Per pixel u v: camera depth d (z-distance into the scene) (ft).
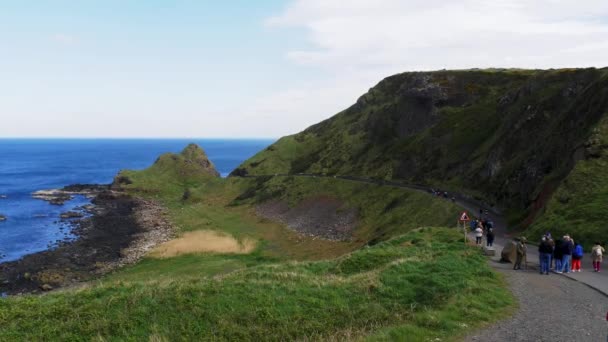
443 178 286.25
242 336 53.93
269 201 356.79
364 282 71.82
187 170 510.17
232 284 68.13
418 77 427.33
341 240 236.63
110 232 275.18
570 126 184.34
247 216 328.70
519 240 90.27
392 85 499.10
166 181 475.31
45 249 235.20
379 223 244.42
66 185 531.09
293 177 395.34
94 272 189.67
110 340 51.55
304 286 70.13
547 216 130.00
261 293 64.64
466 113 340.80
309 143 502.38
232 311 58.75
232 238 241.35
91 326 53.83
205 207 370.73
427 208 228.84
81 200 411.95
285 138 531.09
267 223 298.76
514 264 85.71
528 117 236.43
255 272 81.25
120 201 399.85
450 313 53.42
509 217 181.98
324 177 375.25
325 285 70.69
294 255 212.23
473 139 297.94
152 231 275.18
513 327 49.80
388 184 305.94
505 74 385.29
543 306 58.29
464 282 67.56
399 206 253.03
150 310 57.52
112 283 70.33
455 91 382.42
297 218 296.51
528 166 197.57
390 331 47.78
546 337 46.70
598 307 58.08
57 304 60.80
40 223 304.30
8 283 175.73
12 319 56.34
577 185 134.31
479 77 392.27
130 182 454.81
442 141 321.93
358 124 462.60
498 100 327.26
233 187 433.07
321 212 296.10
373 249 111.55
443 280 69.72
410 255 97.96
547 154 187.11
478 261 86.69
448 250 100.01
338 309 61.57
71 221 310.86
